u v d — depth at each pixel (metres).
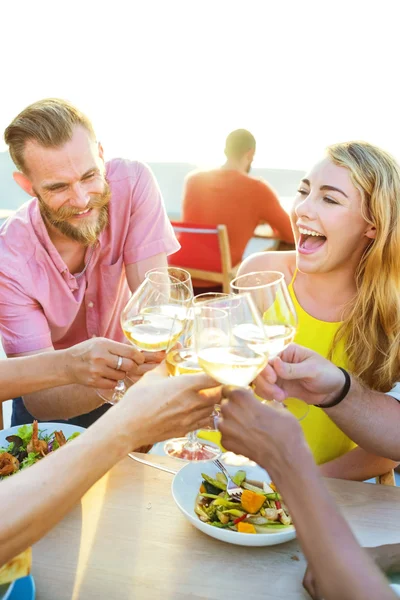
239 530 1.09
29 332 1.81
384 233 1.46
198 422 1.05
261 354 0.99
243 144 3.39
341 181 1.46
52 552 1.05
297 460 0.75
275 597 0.96
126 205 1.91
